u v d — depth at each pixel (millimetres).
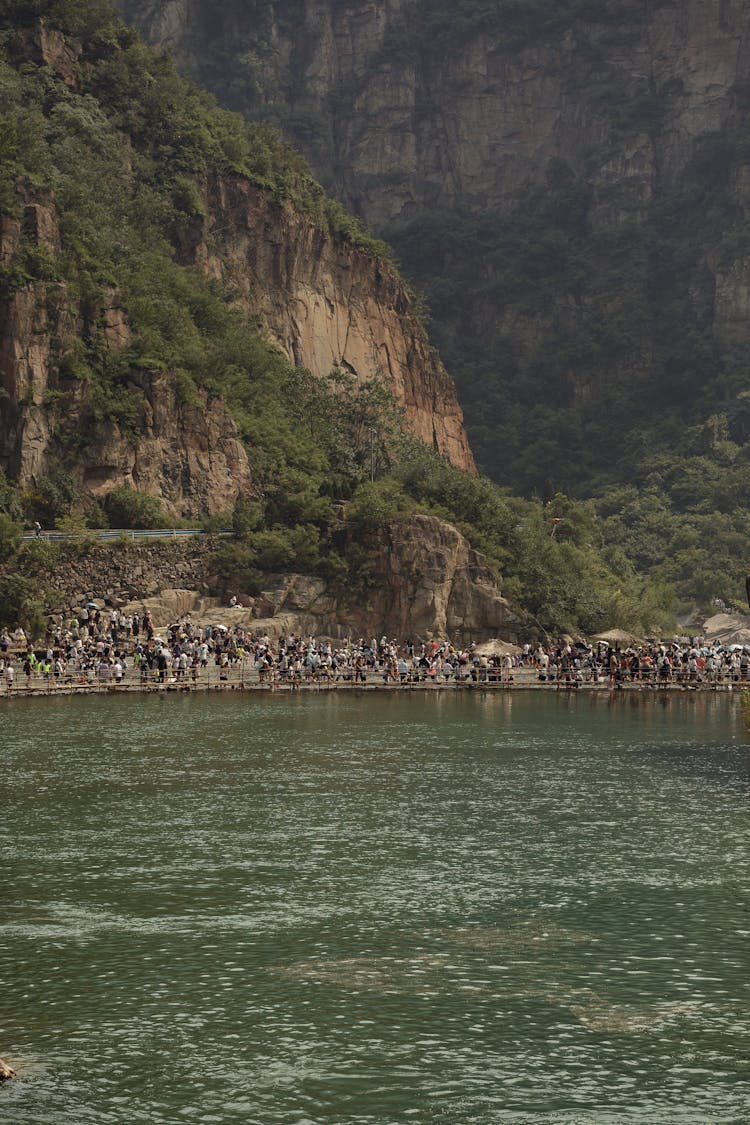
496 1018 25438
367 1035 24562
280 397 179625
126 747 63312
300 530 131875
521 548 149250
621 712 85250
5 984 27234
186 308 170875
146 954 29266
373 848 40500
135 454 138250
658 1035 24609
